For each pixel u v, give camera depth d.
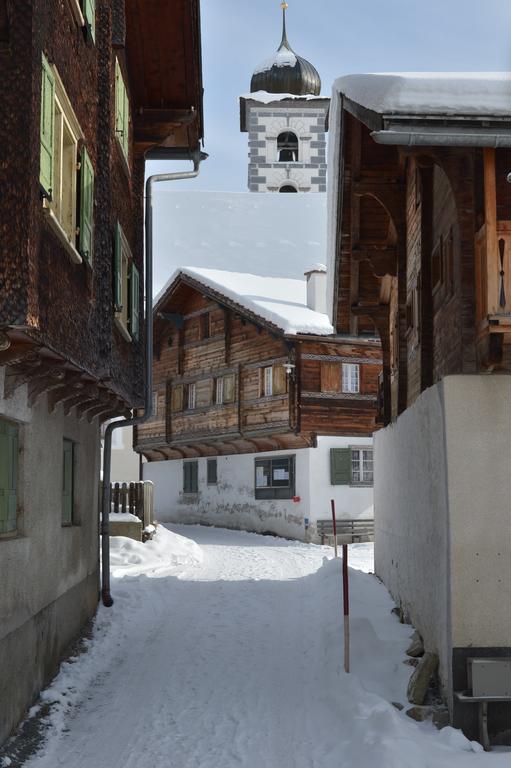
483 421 8.24
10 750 7.01
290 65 52.28
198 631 11.98
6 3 6.59
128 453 43.72
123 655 10.60
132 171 13.61
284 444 28.20
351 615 11.73
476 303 8.72
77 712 8.30
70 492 10.93
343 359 27.42
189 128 14.77
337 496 26.92
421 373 10.87
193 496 34.34
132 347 12.95
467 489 8.18
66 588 10.10
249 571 18.20
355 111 9.15
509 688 7.77
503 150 8.85
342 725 7.71
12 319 6.34
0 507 7.37
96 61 9.72
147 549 19.81
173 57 13.55
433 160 9.48
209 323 32.31
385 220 14.19
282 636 11.60
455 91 8.19
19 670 7.68
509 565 8.08
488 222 8.37
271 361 28.31
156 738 7.55
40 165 6.74
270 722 7.98
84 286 8.73
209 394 32.00
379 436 15.13
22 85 6.53
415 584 10.48
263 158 50.78
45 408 8.92
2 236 6.40
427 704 8.30
